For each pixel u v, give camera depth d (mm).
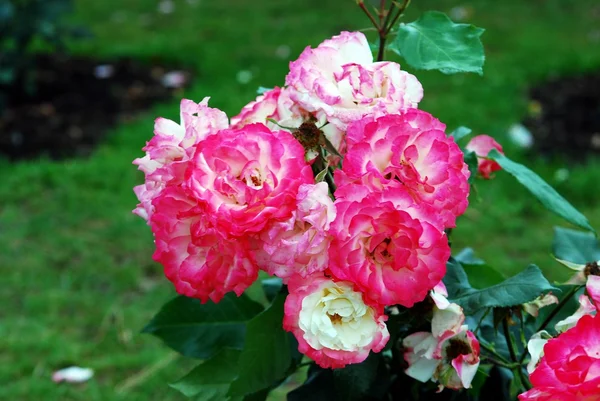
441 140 898
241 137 896
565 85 3754
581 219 1062
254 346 980
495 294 958
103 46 4473
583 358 838
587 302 922
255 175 897
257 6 5301
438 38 1010
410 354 963
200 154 898
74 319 2301
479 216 2752
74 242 2621
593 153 3145
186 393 1076
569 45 4328
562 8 5090
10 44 4359
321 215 870
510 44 4383
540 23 4781
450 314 940
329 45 958
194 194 887
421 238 869
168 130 955
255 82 3814
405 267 874
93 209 2812
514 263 2490
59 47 3711
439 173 892
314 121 958
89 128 3490
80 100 3748
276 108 1005
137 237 2660
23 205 2861
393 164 891
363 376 979
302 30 4684
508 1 5223
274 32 4672
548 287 942
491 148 1103
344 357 889
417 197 897
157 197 924
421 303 954
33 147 3328
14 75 3625
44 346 2180
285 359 990
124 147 3244
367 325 890
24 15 3562
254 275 896
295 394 1056
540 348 911
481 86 3736
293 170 891
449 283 989
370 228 866
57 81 3918
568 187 2873
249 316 1153
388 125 900
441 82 3797
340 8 5117
